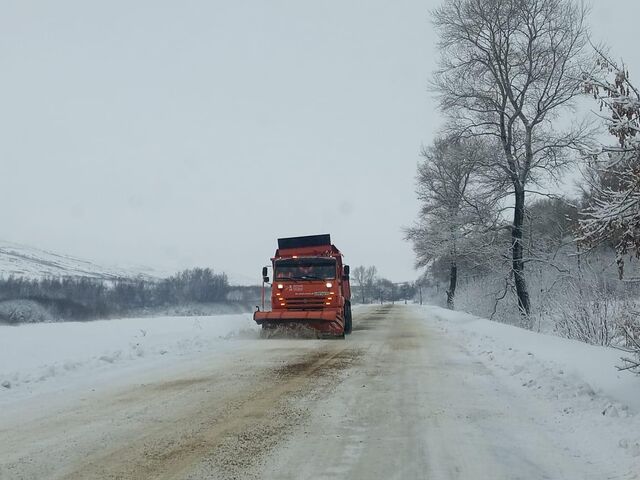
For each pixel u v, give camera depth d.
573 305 15.15
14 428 5.93
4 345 11.77
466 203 24.34
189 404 7.16
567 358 9.80
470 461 4.82
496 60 22.19
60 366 9.62
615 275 14.80
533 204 24.70
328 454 5.02
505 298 26.36
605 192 5.75
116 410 6.80
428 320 29.91
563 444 5.31
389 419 6.36
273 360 11.62
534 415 6.52
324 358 12.04
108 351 11.84
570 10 21.34
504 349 12.49
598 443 5.19
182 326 18.78
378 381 8.98
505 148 22.52
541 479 4.35
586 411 6.33
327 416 6.50
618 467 4.53
